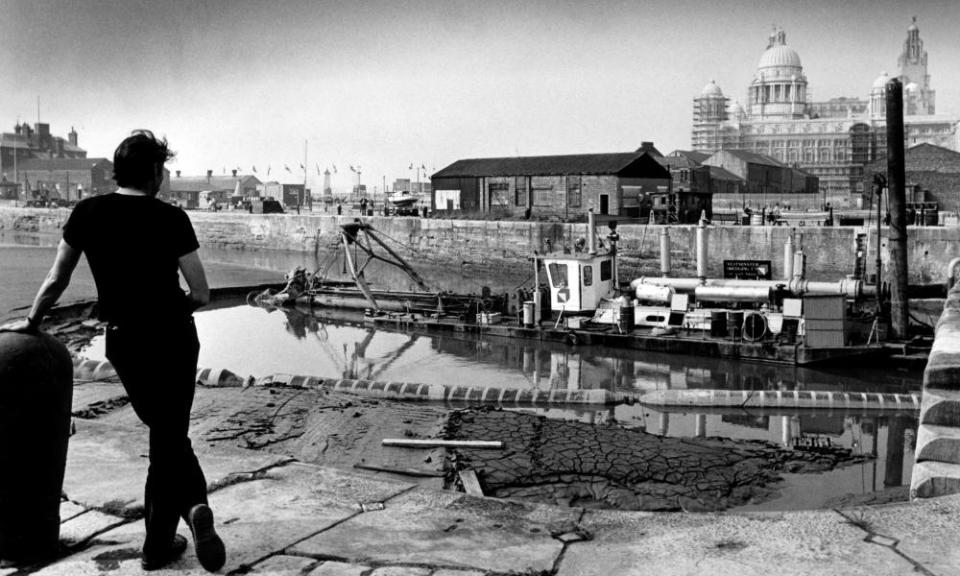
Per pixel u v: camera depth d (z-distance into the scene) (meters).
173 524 4.73
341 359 25.97
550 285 28.69
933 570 4.66
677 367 23.56
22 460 4.85
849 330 25.14
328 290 38.97
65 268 4.61
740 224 54.06
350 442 11.31
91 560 4.96
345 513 5.82
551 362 24.67
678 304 27.03
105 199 4.53
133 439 8.11
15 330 4.90
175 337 4.54
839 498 10.12
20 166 156.62
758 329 24.86
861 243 36.56
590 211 29.50
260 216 79.81
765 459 11.82
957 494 6.00
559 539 5.36
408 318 32.22
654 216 54.66
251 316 35.62
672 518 5.70
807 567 4.76
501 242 57.66
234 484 6.51
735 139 166.12
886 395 16.78
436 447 11.11
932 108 197.38
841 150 159.75
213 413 12.79
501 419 12.66
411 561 4.92
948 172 70.69
